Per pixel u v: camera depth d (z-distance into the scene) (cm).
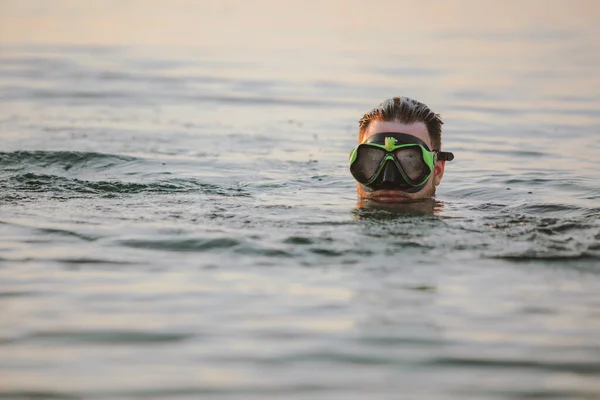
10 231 1576
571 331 1128
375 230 1570
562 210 1789
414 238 1519
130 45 5544
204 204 1798
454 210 1770
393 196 1855
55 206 1767
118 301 1236
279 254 1430
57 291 1277
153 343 1097
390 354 1062
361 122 1909
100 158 2391
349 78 4325
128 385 979
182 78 4366
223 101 3759
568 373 1012
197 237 1522
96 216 1680
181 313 1191
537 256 1414
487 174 2309
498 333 1124
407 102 1872
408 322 1159
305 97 3847
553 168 2403
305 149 2725
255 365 1033
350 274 1337
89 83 4172
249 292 1266
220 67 4725
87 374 1008
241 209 1744
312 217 1672
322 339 1106
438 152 1900
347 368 1024
